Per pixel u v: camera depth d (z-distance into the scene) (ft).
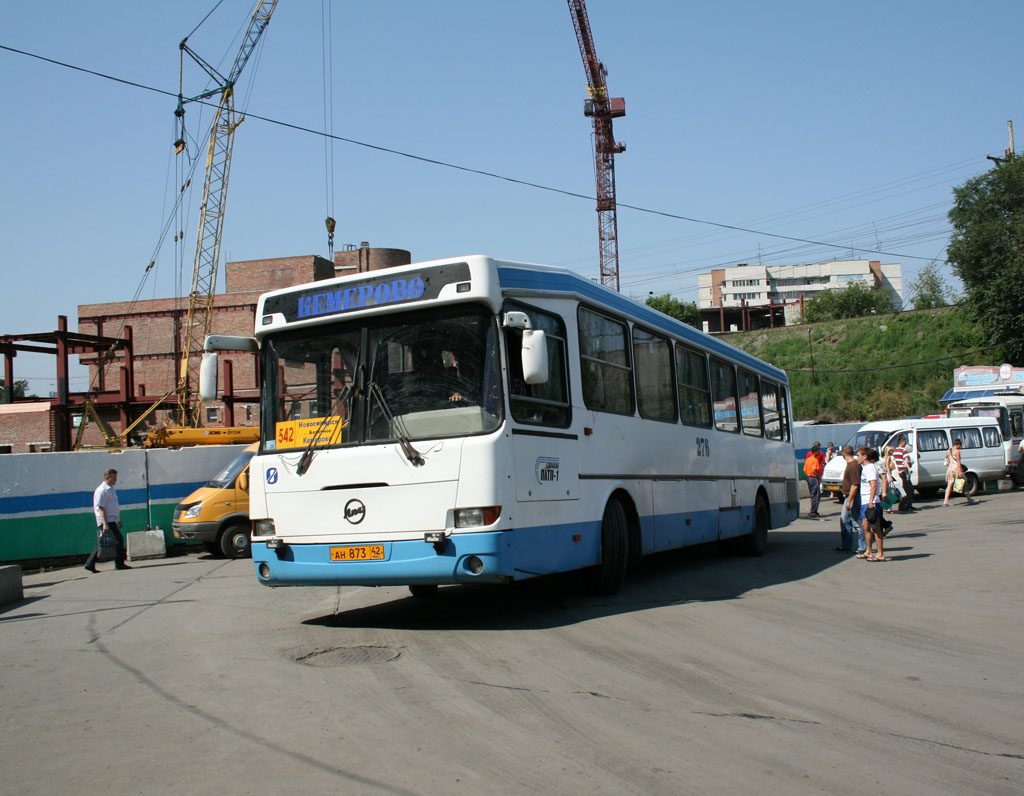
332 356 29.30
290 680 22.30
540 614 31.12
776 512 56.80
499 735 17.51
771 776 15.30
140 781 15.43
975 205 163.63
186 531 63.77
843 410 197.06
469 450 26.55
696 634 27.35
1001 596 34.32
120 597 42.01
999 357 167.12
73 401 189.06
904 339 205.46
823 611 31.50
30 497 63.77
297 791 14.73
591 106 284.41
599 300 34.53
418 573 26.68
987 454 100.99
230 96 178.91
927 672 22.71
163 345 194.90
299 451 29.01
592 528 31.94
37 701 21.50
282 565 28.89
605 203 285.43
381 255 211.00
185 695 21.35
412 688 21.08
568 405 31.07
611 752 16.51
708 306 476.54
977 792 14.65
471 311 27.71
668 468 39.83
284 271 204.23
